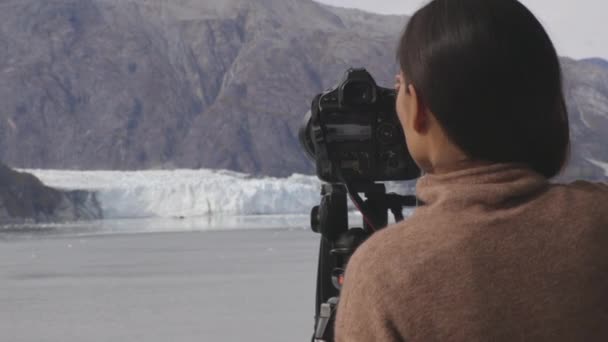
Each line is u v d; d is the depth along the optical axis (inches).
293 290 782.5
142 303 704.4
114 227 3176.7
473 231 58.5
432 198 61.5
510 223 59.2
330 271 103.0
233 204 4744.1
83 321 594.2
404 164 98.3
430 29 60.9
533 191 60.8
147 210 4785.9
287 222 3316.9
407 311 56.8
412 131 62.7
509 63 58.9
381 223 92.4
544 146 61.3
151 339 504.4
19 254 1551.4
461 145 60.7
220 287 830.5
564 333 57.9
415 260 57.7
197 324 561.9
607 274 59.8
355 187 98.0
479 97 58.9
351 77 96.4
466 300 57.0
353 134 97.4
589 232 59.9
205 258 1310.3
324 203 99.8
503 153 60.7
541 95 60.2
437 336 56.6
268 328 534.9
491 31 59.2
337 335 59.3
